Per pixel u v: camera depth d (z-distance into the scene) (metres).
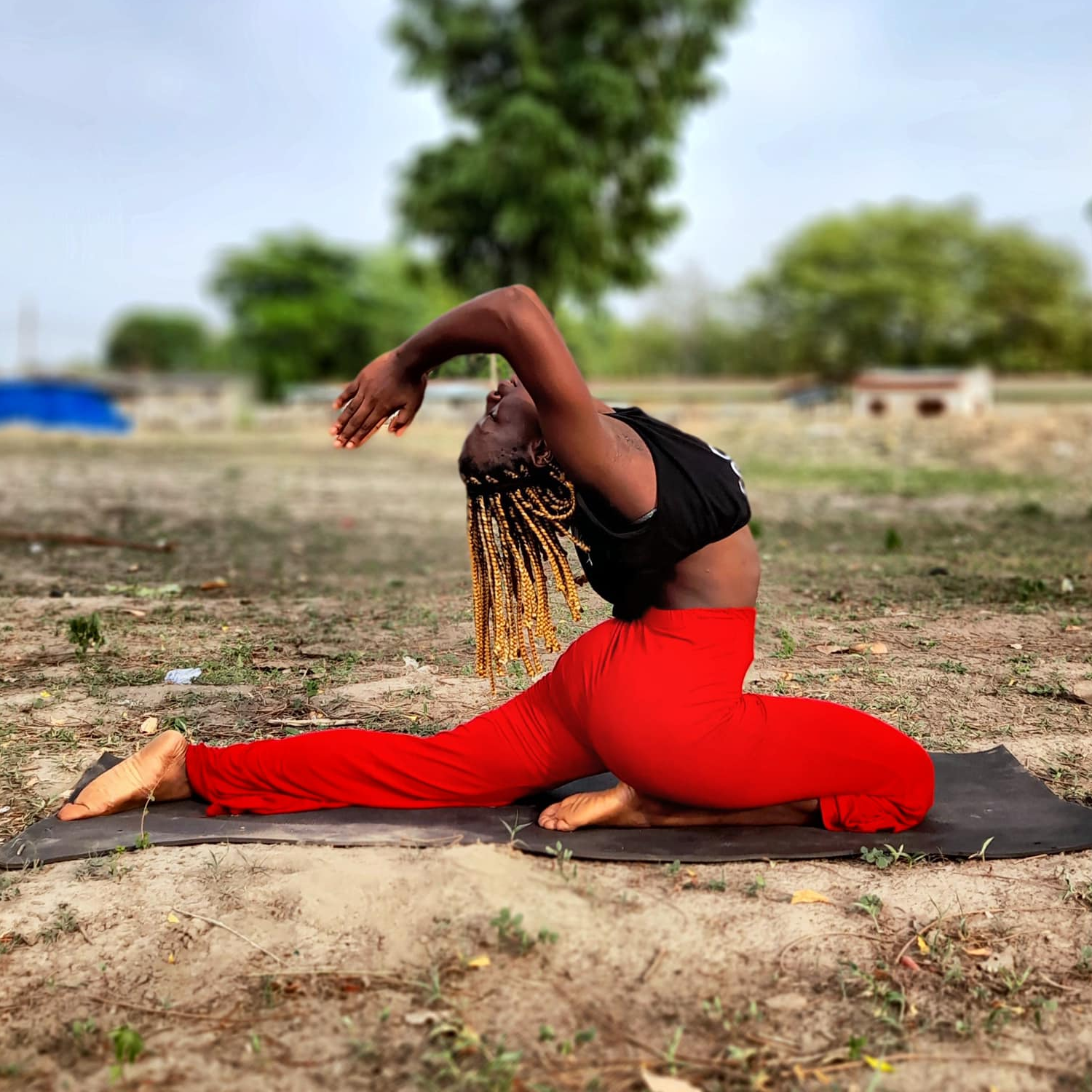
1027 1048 2.33
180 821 3.32
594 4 35.25
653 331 72.00
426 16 37.22
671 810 3.23
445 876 2.88
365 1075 2.24
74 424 38.75
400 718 4.23
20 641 5.55
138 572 7.72
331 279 64.62
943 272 58.75
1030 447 17.56
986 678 4.70
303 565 8.05
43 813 3.46
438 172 36.94
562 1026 2.39
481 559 3.06
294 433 36.28
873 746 3.12
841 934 2.72
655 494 2.89
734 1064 2.27
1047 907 2.85
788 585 6.73
